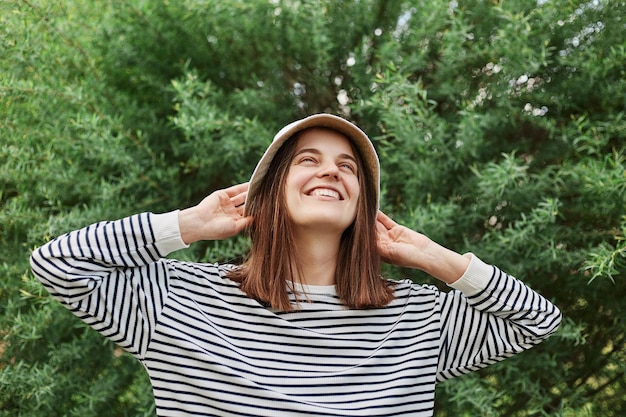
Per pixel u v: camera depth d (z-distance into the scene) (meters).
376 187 1.60
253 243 1.55
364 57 2.86
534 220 2.27
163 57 2.95
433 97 2.79
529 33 2.43
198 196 2.91
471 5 2.71
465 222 2.54
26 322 2.46
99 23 2.86
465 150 2.45
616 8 2.50
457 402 2.37
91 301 1.35
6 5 2.44
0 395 2.46
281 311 1.46
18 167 2.46
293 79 3.07
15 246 2.62
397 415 1.40
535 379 2.61
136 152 2.74
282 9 2.71
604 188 2.25
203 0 2.67
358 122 2.93
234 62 3.01
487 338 1.56
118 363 2.60
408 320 1.53
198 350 1.36
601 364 2.71
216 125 2.51
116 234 1.38
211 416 1.34
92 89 2.72
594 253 2.25
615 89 2.45
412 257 1.60
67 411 2.60
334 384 1.39
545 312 1.56
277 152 1.56
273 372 1.38
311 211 1.46
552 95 2.58
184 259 2.48
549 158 2.65
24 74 2.57
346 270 1.54
